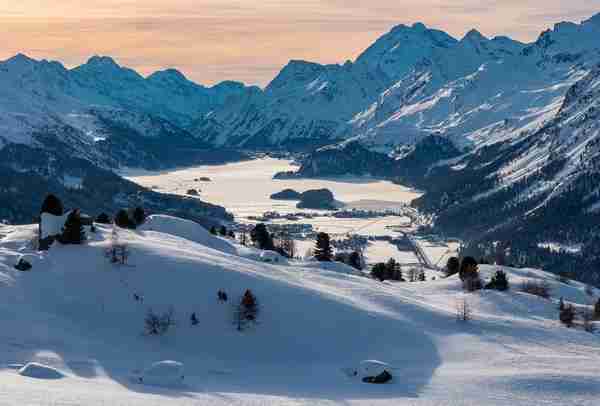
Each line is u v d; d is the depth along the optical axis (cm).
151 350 8569
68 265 10300
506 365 8850
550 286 16488
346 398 7225
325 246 18250
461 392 7588
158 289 9912
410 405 6950
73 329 8669
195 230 16050
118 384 6956
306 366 8738
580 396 7456
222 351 8875
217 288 10181
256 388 7531
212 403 6331
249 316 9431
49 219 11488
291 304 10181
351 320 10088
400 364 8912
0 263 10131
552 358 9162
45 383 6331
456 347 9694
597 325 11950
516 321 11506
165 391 6862
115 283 9900
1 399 5128
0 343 7688
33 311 8831
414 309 11206
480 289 14350
